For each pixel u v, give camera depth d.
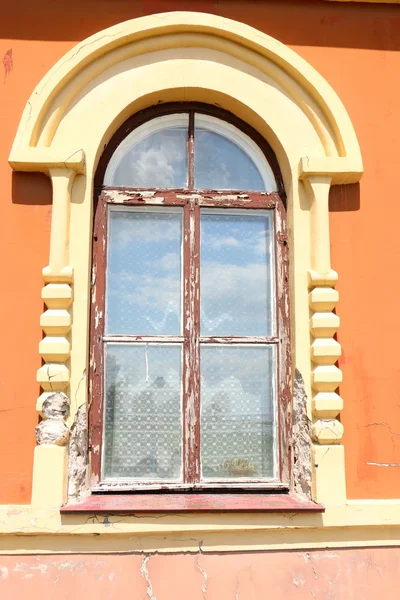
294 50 3.34
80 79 3.17
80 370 2.94
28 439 2.90
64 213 3.01
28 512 2.77
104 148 3.27
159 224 3.28
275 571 2.85
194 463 3.04
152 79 3.23
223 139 3.39
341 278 3.17
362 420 3.05
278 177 3.34
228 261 3.27
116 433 3.06
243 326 3.22
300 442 3.03
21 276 3.03
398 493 3.01
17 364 2.96
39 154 3.03
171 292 3.22
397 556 2.94
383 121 3.34
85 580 2.77
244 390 3.16
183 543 2.83
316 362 3.05
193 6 3.32
